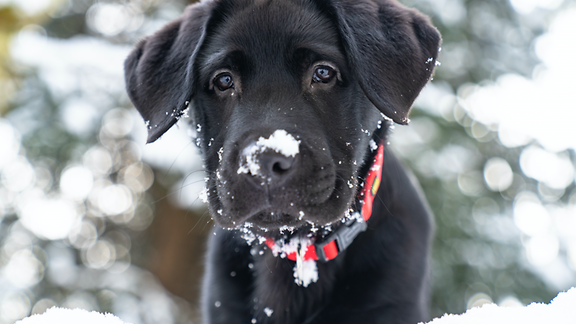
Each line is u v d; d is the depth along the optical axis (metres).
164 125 0.67
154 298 1.29
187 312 1.42
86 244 1.76
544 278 1.27
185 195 1.12
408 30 0.67
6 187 1.39
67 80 1.16
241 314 0.68
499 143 1.31
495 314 0.56
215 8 0.67
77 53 1.19
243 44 0.65
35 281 1.35
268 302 0.67
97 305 1.25
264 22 0.65
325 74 0.64
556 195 1.34
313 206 0.62
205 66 0.66
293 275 0.67
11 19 1.10
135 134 1.20
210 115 0.66
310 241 0.66
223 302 0.69
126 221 1.87
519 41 1.34
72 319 0.57
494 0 1.28
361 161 0.65
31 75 1.15
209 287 0.70
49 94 1.14
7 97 1.16
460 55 1.27
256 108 0.63
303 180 0.61
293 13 0.65
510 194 1.34
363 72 0.63
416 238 0.68
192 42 0.68
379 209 0.67
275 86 0.63
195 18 0.69
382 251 0.67
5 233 1.46
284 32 0.64
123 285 1.27
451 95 1.25
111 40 1.39
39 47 1.18
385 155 0.69
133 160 1.58
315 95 0.64
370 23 0.66
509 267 1.27
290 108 0.63
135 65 0.72
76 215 1.62
